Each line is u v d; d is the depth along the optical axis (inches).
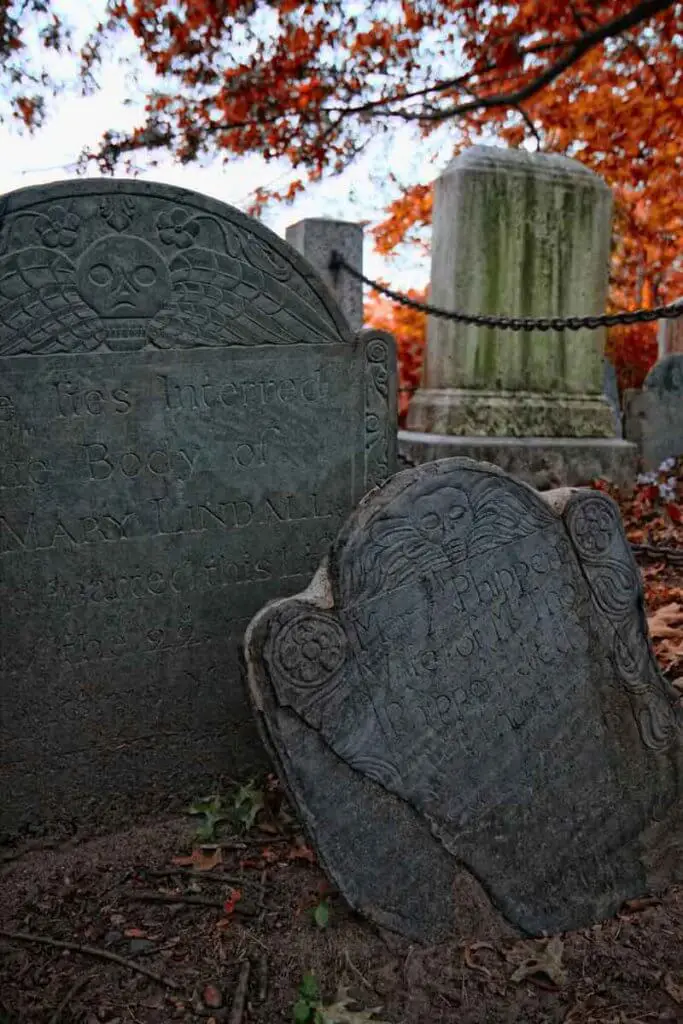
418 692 111.0
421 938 108.7
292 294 144.1
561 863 115.8
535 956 107.1
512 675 116.3
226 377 140.5
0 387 125.6
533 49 354.3
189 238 135.5
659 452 330.3
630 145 460.1
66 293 128.4
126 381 133.6
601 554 123.5
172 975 103.8
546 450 296.4
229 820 135.8
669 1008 98.5
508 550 118.0
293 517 148.7
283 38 384.5
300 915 113.6
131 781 141.6
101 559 135.3
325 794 106.7
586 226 310.2
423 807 110.2
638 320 233.9
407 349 551.5
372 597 109.7
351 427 151.3
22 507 129.1
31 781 134.9
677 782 125.4
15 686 132.1
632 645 124.3
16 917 114.9
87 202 128.3
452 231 299.7
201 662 144.4
